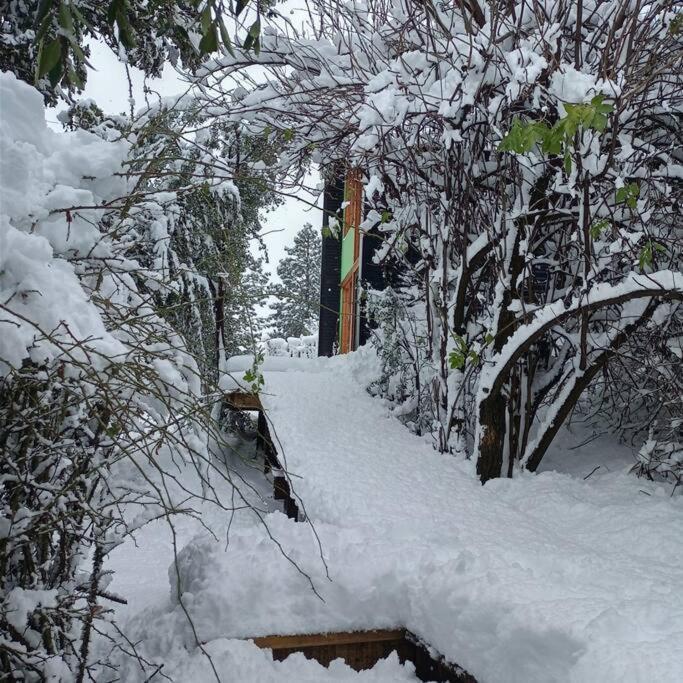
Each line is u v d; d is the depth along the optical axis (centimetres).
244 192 896
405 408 666
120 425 221
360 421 643
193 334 666
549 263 541
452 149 530
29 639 231
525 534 382
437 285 582
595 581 293
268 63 548
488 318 558
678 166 488
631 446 576
